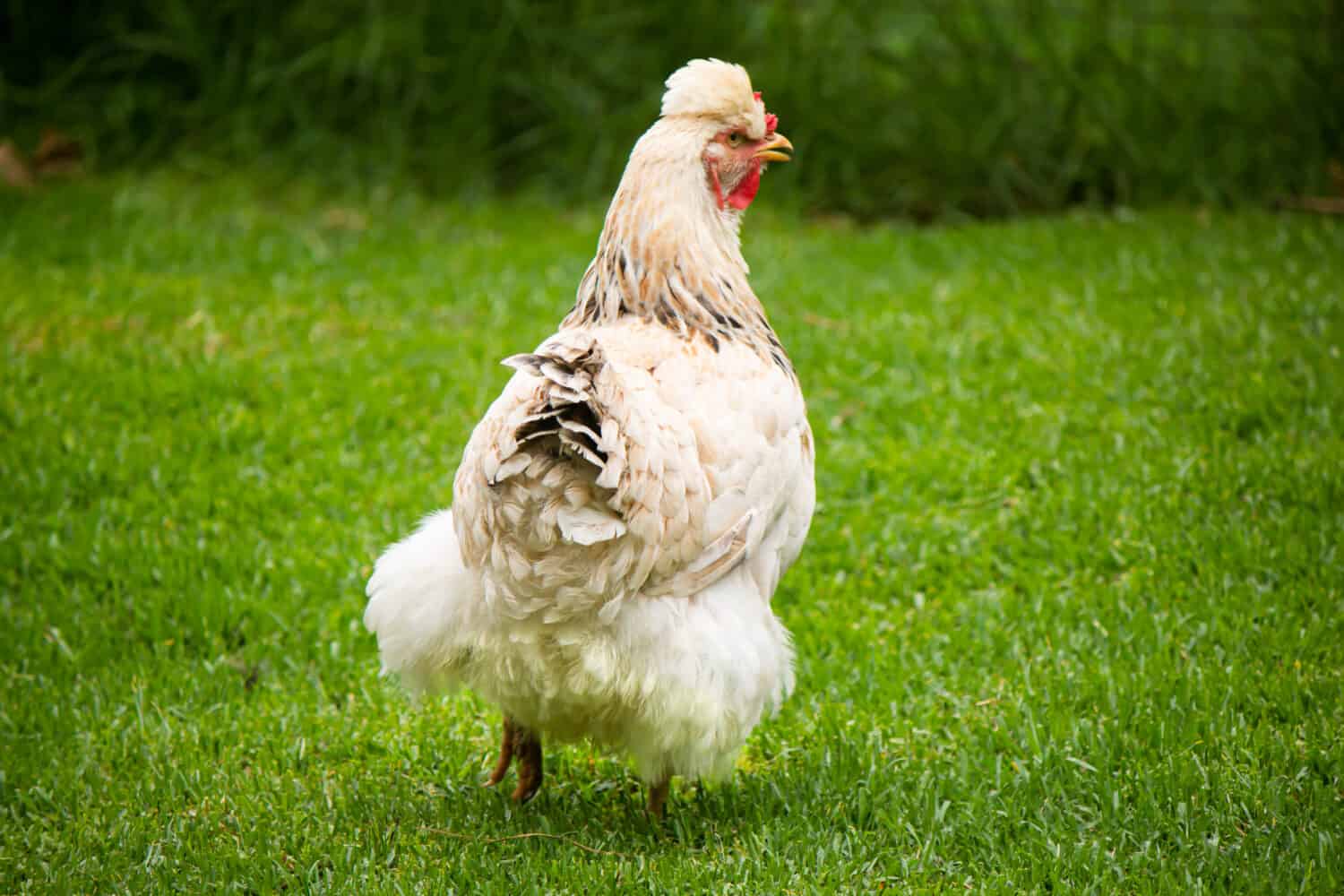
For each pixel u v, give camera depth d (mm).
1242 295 10484
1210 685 6121
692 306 5125
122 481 8133
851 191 14641
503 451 4234
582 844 5270
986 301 11039
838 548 7715
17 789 5543
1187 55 15172
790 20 15047
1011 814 5309
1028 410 8953
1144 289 10977
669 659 4664
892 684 6395
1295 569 7012
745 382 4965
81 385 9188
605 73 14992
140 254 12000
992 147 14562
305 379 9523
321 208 13898
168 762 5777
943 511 8055
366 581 7234
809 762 5859
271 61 14891
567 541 4367
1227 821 5176
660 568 4578
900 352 9945
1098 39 14680
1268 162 14102
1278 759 5578
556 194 14562
